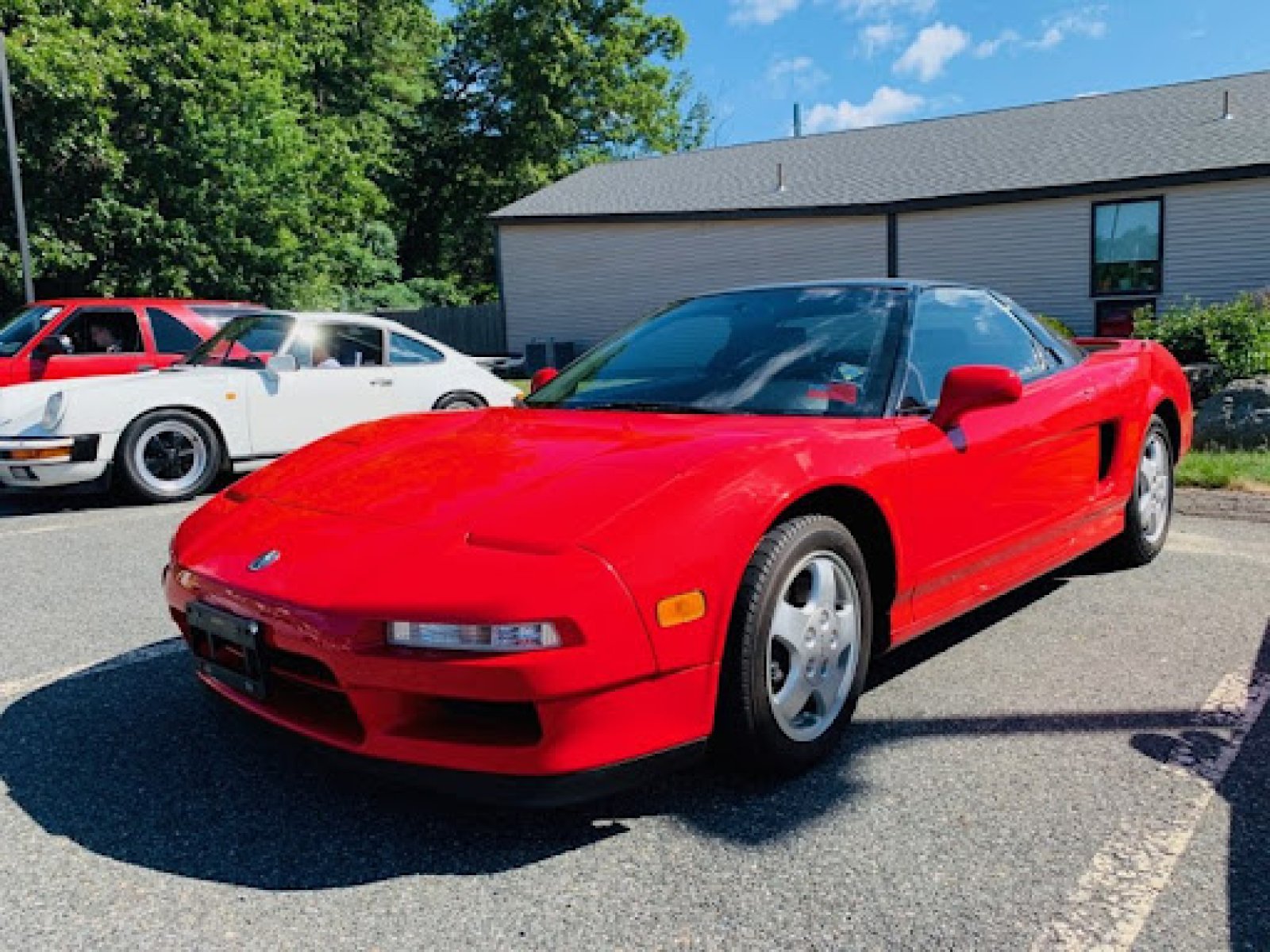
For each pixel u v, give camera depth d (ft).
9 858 7.34
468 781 6.93
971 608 10.56
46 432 20.90
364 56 111.24
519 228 78.23
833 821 7.69
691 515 7.43
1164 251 55.11
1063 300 58.95
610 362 11.71
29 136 57.36
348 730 7.43
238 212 66.39
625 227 74.23
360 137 104.73
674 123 136.05
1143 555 14.61
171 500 22.49
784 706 8.21
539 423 9.97
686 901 6.66
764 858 7.19
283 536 8.04
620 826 7.70
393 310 86.53
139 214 61.87
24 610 13.83
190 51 63.93
